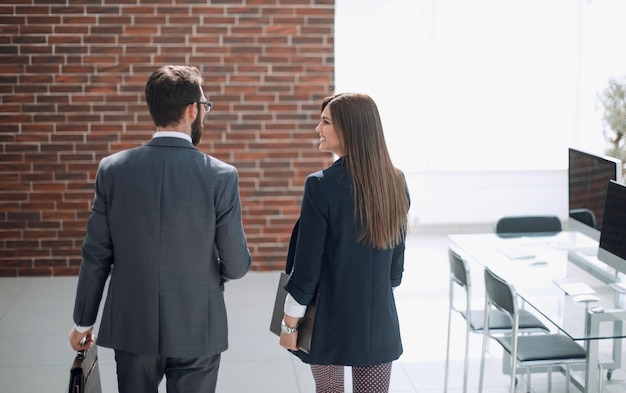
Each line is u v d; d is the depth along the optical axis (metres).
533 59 7.71
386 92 7.62
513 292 3.68
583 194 4.63
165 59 6.34
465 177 7.79
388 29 7.52
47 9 6.21
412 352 5.07
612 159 4.27
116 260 2.72
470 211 7.84
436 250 7.39
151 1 6.26
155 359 2.74
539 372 4.62
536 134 7.82
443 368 4.81
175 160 2.70
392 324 2.93
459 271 4.30
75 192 6.44
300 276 2.84
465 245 4.76
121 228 2.68
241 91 6.43
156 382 2.79
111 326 2.72
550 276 4.11
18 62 6.25
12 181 6.39
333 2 6.38
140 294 2.68
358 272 2.85
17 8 6.19
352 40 7.51
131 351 2.70
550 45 7.70
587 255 4.49
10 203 6.41
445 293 6.25
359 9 7.46
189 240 2.68
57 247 6.49
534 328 4.35
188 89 2.72
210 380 2.80
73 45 6.26
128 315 2.70
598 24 7.64
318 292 2.89
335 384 3.06
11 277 6.48
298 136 6.52
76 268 6.52
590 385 3.71
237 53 6.38
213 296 2.75
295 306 2.87
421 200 7.81
